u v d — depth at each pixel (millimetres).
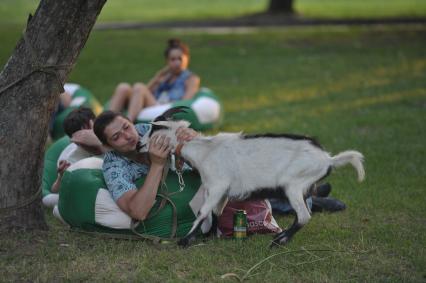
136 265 5738
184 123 6430
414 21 27750
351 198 7629
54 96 6188
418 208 7254
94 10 6070
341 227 6742
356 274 5547
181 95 11242
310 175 6121
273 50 20688
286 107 12961
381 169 8688
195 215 6516
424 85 14484
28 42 6031
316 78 15945
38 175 6398
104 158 6594
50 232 6496
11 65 6113
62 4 5961
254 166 6160
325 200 7258
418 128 10789
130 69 17656
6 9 38688
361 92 14086
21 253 5973
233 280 5426
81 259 5852
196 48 21359
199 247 6164
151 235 6367
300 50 20578
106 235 6406
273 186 6152
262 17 30516
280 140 6195
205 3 43438
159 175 6199
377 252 5996
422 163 8930
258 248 6133
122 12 37656
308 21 29016
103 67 17938
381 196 7660
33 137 6199
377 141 10125
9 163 6188
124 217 6312
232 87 15180
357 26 26641
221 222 6516
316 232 6590
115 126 6188
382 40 22141
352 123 11336
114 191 6285
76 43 6125
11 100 6109
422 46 20516
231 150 6211
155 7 41094
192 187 6555
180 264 5766
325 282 5375
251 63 18375
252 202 6598
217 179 6184
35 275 5512
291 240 6316
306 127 11195
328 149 9797
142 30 26672
